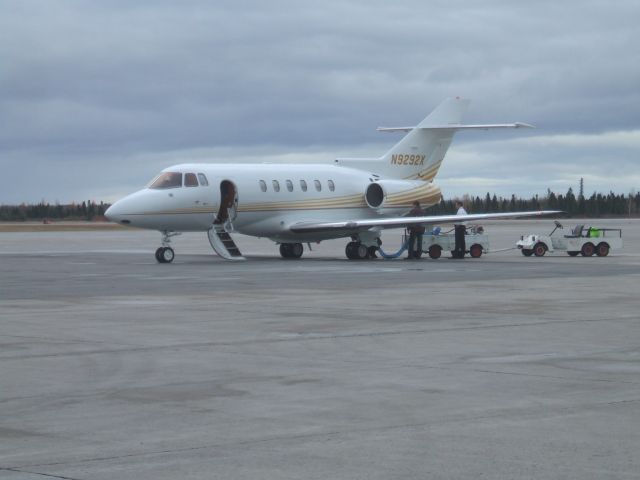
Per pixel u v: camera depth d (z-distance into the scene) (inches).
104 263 1579.7
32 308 841.5
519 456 351.9
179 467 341.4
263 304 868.6
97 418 416.5
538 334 661.9
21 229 4399.6
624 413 418.3
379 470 335.0
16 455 359.6
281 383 491.2
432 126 1920.5
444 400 447.5
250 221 1707.7
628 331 676.1
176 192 1605.6
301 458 350.9
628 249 2005.4
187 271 1343.5
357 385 484.1
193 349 602.2
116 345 619.8
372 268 1393.9
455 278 1173.1
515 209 5157.5
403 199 1872.5
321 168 1806.1
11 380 502.0
